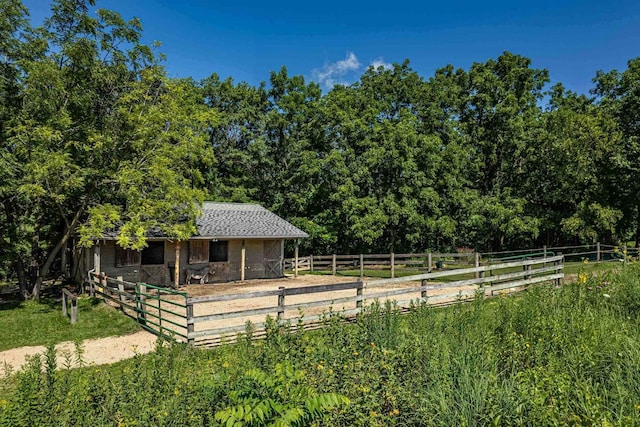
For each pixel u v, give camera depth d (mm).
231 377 4938
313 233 29359
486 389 4500
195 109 24969
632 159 26547
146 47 17938
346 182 27719
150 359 6672
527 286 13391
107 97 18250
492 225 29062
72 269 23047
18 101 16125
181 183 20969
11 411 4070
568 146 26766
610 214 26188
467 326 7270
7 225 17484
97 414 4344
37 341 10469
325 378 4680
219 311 13578
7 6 15078
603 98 29703
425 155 28094
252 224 23406
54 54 16547
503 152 33000
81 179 15445
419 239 29531
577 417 3682
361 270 21891
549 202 31500
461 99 34406
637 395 4527
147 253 20344
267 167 34094
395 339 6734
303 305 10141
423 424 4230
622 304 8164
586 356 5344
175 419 4125
